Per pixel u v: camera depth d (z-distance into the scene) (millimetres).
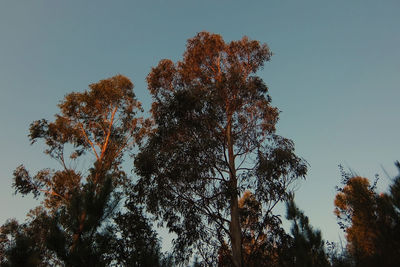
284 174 12055
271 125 14164
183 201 11859
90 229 6340
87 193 6684
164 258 6629
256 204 12539
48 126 16688
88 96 17875
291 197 7812
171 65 15758
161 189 12031
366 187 4539
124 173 16531
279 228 11023
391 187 4219
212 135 12977
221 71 15820
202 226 11508
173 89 15250
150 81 15227
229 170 12227
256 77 14445
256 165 12570
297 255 6539
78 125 18062
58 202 15539
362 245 4293
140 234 12172
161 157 12461
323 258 6133
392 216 4043
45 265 7305
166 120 12734
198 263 9438
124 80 19469
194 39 16594
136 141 18141
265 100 14398
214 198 11578
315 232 6770
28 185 15672
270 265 9727
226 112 13672
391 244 3916
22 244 5461
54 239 6148
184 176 11688
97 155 16625
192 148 11953
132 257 6547
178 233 11492
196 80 15711
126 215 12797
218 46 16078
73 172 15828
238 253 10273
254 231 11844
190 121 12328
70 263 5965
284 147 12711
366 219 4297
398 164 4289
